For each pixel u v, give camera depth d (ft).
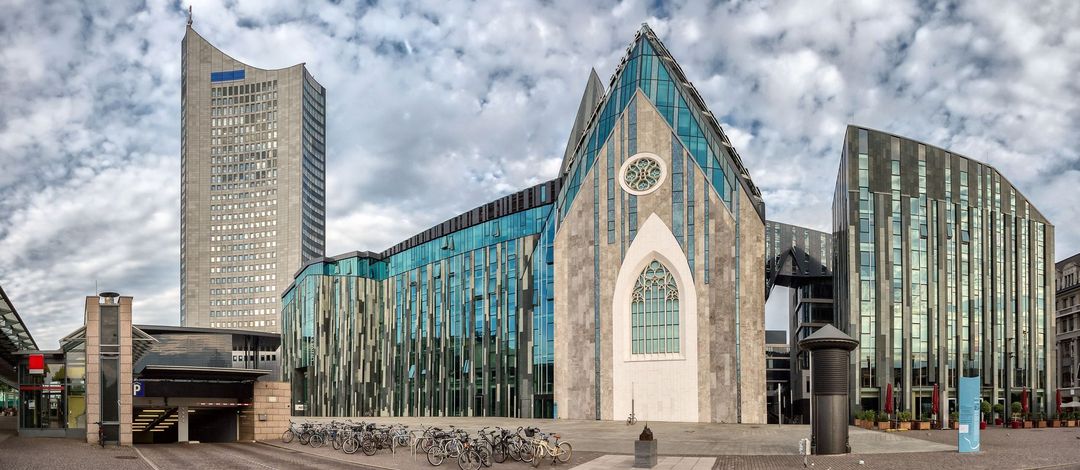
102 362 147.95
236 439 169.48
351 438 126.41
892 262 225.97
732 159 231.50
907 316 223.92
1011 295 246.27
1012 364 241.96
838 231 247.50
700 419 221.05
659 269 234.79
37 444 136.46
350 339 361.30
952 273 233.76
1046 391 250.78
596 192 247.91
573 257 250.98
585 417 240.94
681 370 225.97
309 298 386.52
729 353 219.82
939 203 234.58
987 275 240.94
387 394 339.36
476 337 291.79
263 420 163.12
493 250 289.94
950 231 235.40
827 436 114.21
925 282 228.22
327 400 369.09
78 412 151.33
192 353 199.93
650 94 243.19
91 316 148.77
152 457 119.14
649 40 248.32
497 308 283.38
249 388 164.76
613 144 246.68
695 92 242.78
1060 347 362.74
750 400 215.51
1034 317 251.19
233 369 162.20
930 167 235.40
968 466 98.63
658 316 233.35
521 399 265.95
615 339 237.45
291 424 165.48
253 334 517.96
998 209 247.70
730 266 223.30
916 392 221.25
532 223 276.41
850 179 228.22
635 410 231.30
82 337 153.58
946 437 155.43
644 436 103.96
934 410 191.72
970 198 241.55
